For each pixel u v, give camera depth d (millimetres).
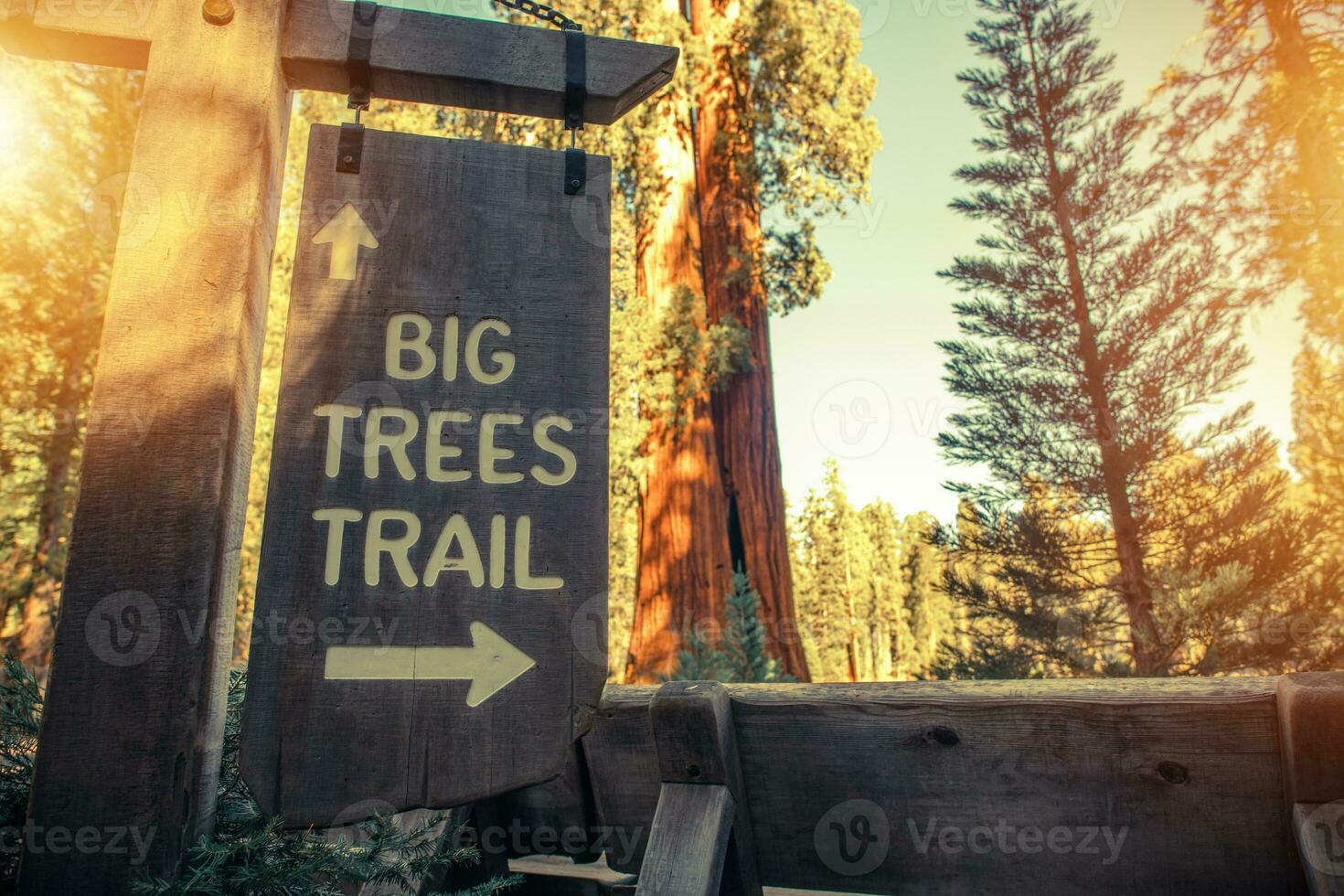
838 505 38281
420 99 1930
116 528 1521
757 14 14820
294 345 1664
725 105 15359
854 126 14688
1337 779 1039
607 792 1585
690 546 12977
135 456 1554
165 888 1358
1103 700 1167
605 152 13633
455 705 1524
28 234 10773
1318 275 10633
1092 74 10422
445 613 1570
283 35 1835
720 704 1307
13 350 10578
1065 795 1190
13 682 1808
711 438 13766
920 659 33719
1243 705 1113
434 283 1747
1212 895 1136
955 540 9227
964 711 1229
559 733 1524
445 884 1768
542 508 1646
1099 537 9008
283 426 1621
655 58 1959
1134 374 9156
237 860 1538
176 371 1596
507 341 1733
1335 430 10586
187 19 1777
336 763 1479
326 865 1557
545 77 1914
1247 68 11688
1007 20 10727
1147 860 1155
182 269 1643
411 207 1786
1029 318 9664
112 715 1450
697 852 1232
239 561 1723
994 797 1223
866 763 1283
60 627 1470
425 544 1602
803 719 1303
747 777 1344
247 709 1483
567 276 1792
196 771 1475
